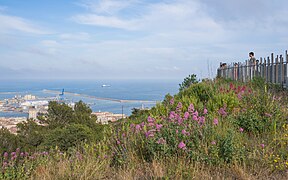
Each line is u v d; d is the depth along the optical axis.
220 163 5.25
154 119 6.80
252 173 5.04
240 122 7.32
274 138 6.23
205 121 6.53
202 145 5.53
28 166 5.86
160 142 5.55
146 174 5.18
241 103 8.59
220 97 8.74
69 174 5.47
